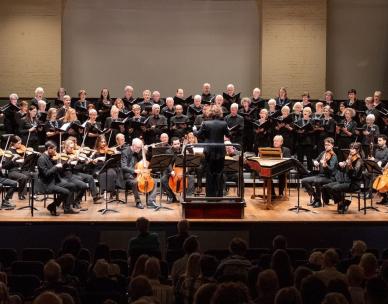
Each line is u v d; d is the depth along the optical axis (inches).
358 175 510.6
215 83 789.9
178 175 541.6
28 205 538.3
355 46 788.0
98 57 784.3
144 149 558.9
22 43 753.0
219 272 308.2
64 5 778.2
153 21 786.2
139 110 637.3
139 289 242.2
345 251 488.1
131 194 596.7
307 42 762.8
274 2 760.3
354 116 647.1
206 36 788.6
